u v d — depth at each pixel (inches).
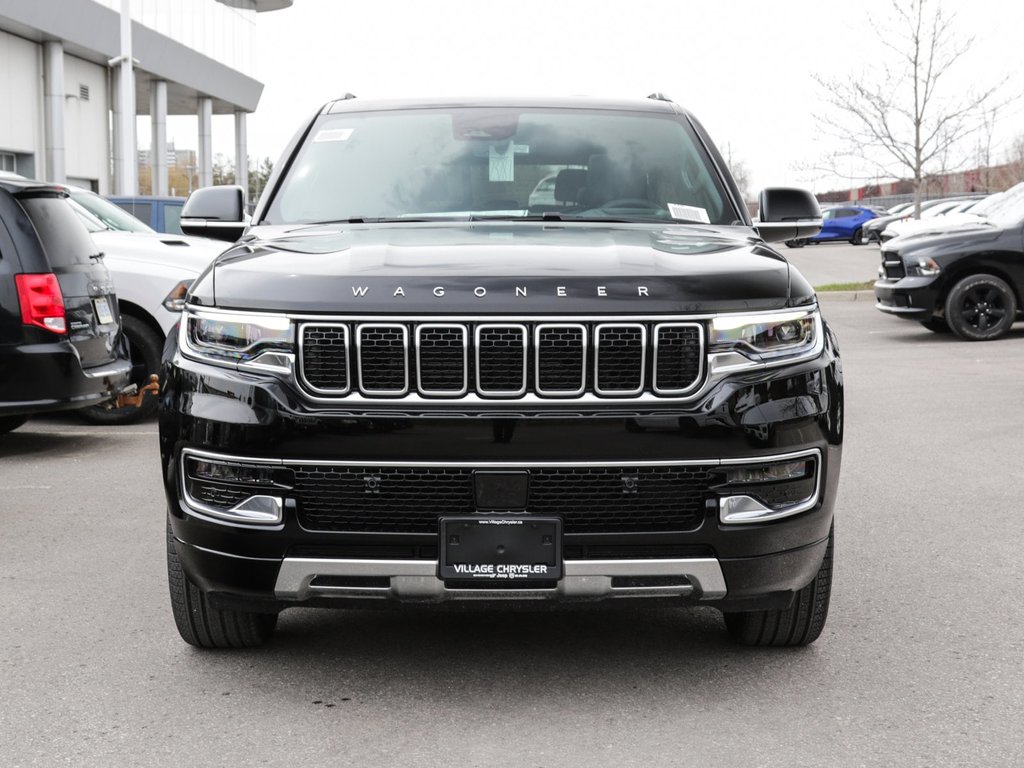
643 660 163.0
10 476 294.2
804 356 144.9
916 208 1006.4
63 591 196.4
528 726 140.3
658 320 138.2
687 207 191.6
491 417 135.3
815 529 146.3
